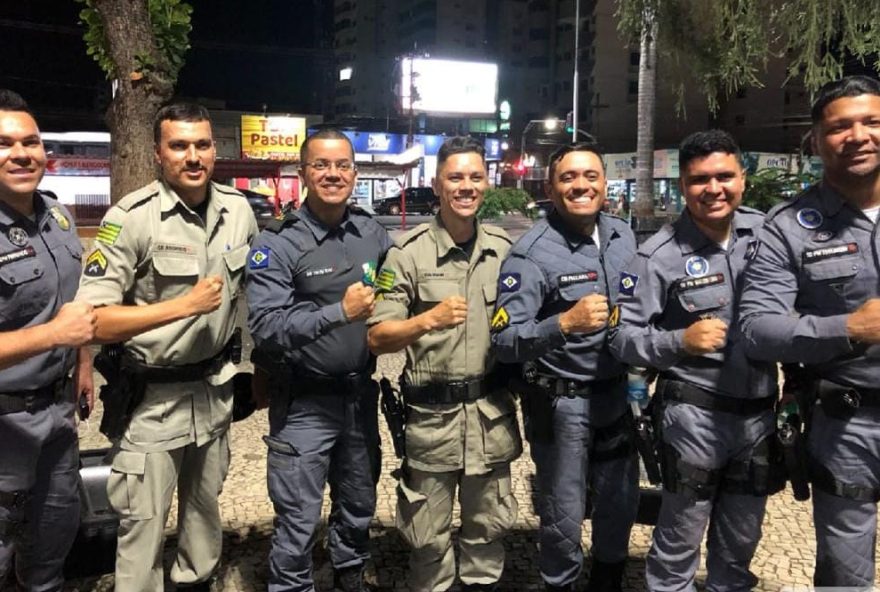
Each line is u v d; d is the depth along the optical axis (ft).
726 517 7.65
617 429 8.58
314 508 8.41
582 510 8.45
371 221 8.90
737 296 7.54
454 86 164.55
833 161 6.72
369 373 8.82
